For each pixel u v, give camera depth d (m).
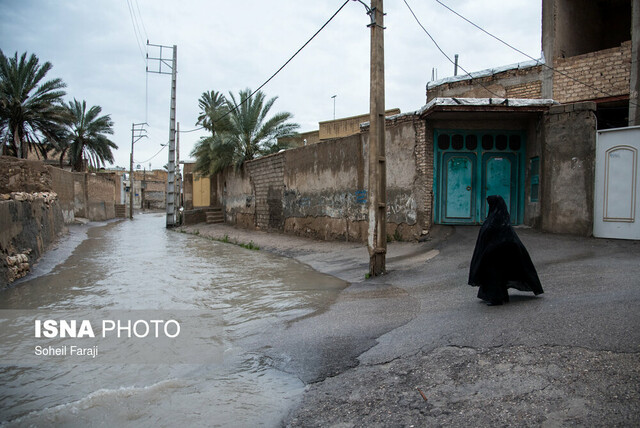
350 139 12.98
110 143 39.91
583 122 9.23
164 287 7.87
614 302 4.59
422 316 5.09
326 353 4.30
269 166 18.83
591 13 14.30
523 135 11.09
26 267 8.97
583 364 3.35
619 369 3.20
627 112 12.70
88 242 16.92
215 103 35.91
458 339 4.16
